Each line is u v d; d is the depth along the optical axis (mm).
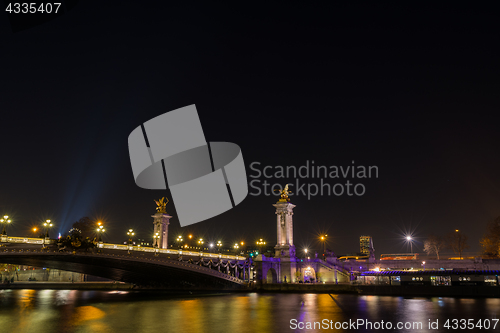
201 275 93812
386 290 84188
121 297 81062
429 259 125688
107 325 40875
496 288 74875
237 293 92938
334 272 108938
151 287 109188
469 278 81500
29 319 45812
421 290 80250
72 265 82625
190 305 62906
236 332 36406
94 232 117000
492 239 121688
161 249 85312
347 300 69938
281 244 113312
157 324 41375
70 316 48438
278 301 69500
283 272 109938
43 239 66812
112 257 73875
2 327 39688
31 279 143000
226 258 103062
